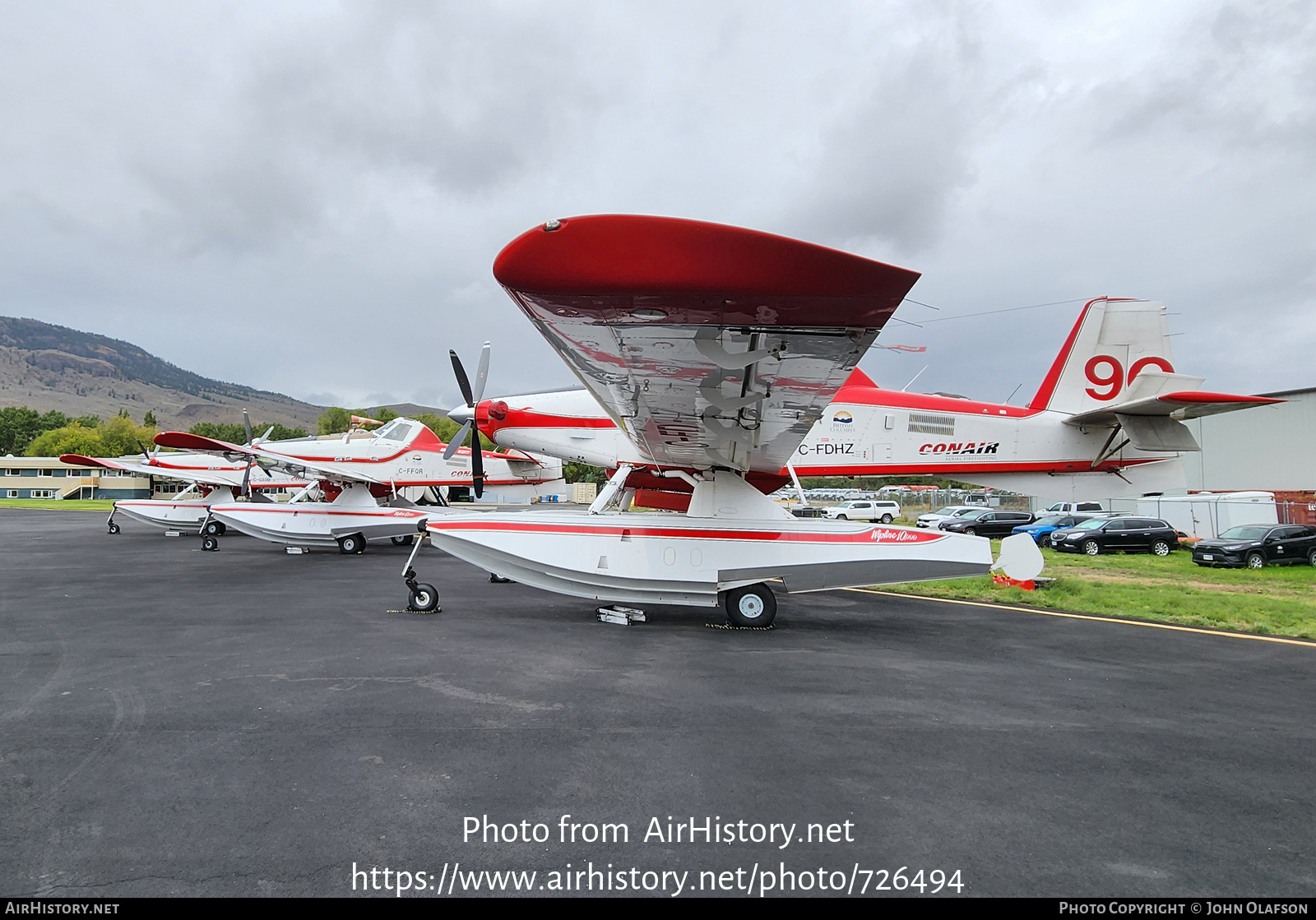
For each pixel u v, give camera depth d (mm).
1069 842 2961
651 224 3477
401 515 16562
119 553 16672
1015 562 11750
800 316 3994
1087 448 11031
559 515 8617
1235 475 30516
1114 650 7074
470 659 6113
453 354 10469
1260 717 4801
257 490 24844
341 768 3594
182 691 4973
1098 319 11680
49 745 3883
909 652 6828
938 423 10844
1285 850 2930
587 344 4637
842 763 3799
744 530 8305
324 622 7879
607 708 4719
